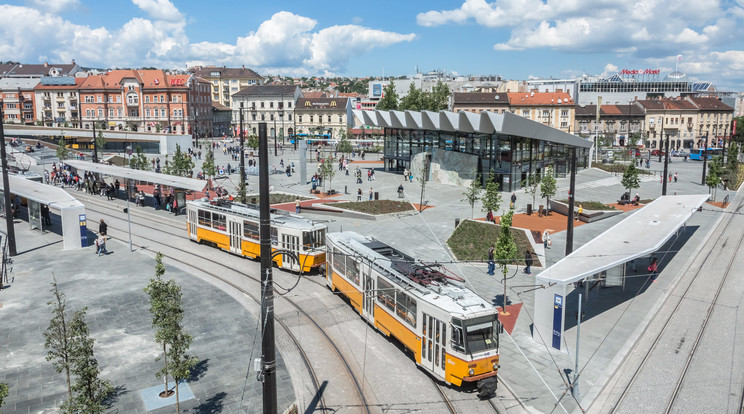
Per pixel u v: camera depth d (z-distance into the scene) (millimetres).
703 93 151375
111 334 19891
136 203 46875
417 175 58094
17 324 20750
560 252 31453
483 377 15859
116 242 34000
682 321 21781
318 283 26344
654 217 31016
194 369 17344
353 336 20266
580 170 68250
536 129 51719
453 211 42344
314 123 124688
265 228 13227
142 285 25469
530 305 23422
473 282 26328
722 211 44188
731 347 19141
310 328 20859
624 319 21969
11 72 134750
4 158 29609
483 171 52781
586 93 139250
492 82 143000
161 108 115812
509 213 22719
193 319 21453
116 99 116562
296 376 17062
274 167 68688
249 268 28609
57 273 27359
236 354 18438
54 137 89562
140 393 15766
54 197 34875
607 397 15797
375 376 17188
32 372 17047
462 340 15750
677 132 117000
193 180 41312
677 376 16969
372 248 22469
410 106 93875
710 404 15117
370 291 19797
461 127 51750
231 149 89750
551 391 16188
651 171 70812
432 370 16812
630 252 22844
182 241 34562
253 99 128625
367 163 76688
